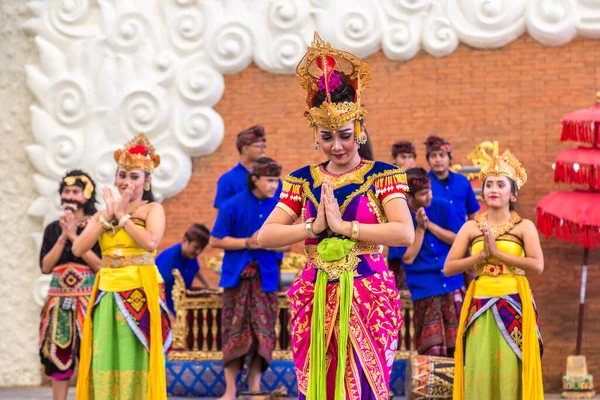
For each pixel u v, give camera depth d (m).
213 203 12.63
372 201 5.91
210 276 12.88
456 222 10.64
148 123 13.06
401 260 11.05
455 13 12.59
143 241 8.16
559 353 12.30
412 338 11.30
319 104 6.01
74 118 13.23
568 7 12.25
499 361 8.18
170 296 11.90
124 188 8.46
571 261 12.32
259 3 12.97
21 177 13.51
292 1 12.77
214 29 12.98
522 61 12.55
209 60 13.04
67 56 13.30
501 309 8.19
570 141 12.43
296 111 13.03
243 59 12.98
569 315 12.30
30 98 13.51
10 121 13.54
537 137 12.52
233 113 13.15
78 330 9.52
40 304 13.26
